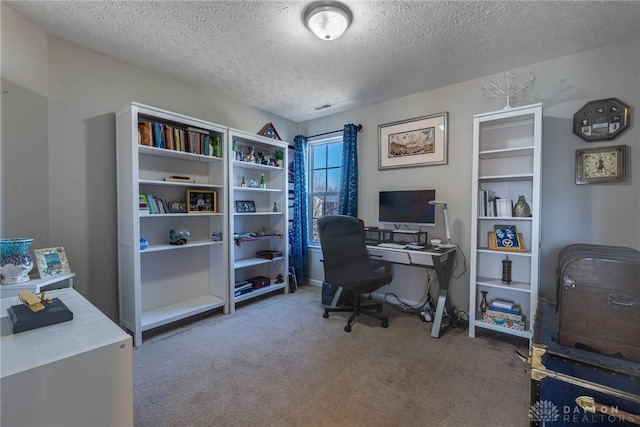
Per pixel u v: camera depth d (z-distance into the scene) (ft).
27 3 5.88
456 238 9.74
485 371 6.47
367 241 10.57
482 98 9.18
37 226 6.82
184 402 5.38
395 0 5.66
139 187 8.64
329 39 6.45
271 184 12.63
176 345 7.63
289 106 11.95
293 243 13.34
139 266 7.74
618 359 4.01
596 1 5.64
